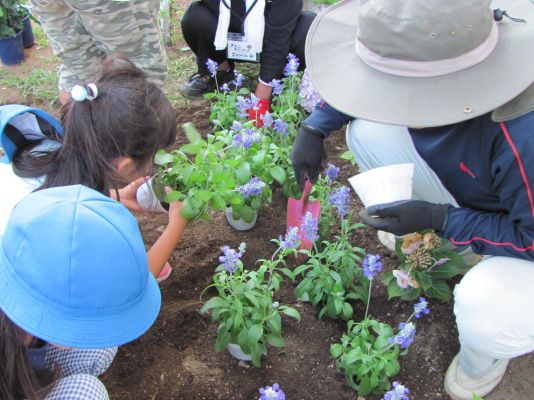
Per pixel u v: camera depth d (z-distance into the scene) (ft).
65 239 4.03
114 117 5.15
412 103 4.93
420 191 7.19
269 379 7.02
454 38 4.63
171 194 6.97
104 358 6.09
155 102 5.43
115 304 4.19
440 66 4.84
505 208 5.69
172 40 13.99
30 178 5.35
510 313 5.67
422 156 6.34
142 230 8.96
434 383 6.97
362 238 8.68
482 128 5.42
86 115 5.15
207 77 11.98
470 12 4.57
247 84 12.40
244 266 8.42
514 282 5.70
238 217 7.75
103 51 10.43
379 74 5.15
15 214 4.23
